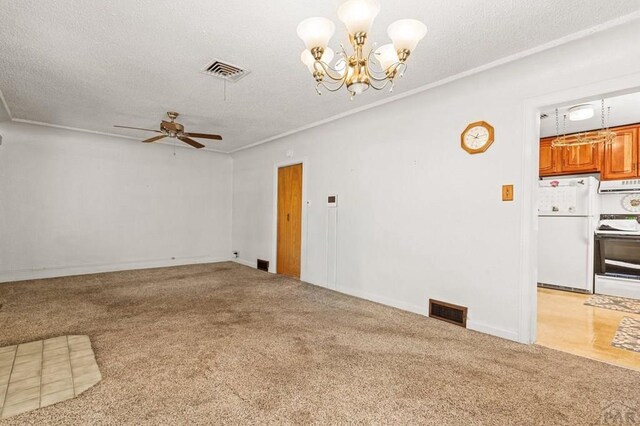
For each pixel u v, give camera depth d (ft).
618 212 14.32
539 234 15.10
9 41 7.57
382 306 11.73
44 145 15.58
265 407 5.50
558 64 7.75
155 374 6.58
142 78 9.68
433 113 10.50
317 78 5.70
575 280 14.08
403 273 11.39
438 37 7.15
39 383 6.17
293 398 5.78
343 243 13.80
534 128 8.29
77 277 15.99
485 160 9.18
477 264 9.34
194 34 7.23
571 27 6.72
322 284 14.79
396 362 7.24
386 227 12.01
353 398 5.80
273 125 15.02
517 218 8.50
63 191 16.12
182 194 20.04
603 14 6.24
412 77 9.32
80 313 10.47
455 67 8.66
